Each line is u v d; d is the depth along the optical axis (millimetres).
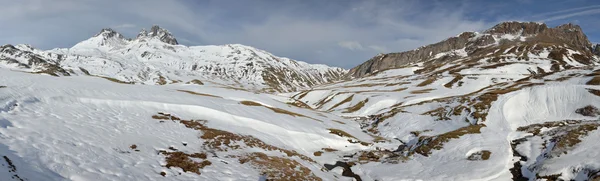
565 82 80938
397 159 41656
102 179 18406
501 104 61875
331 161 40875
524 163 36125
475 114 59031
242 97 78812
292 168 30828
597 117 53344
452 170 35344
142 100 42750
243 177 25125
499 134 47812
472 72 160625
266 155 33094
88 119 30969
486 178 33031
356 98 117625
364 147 49281
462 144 43594
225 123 43406
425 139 49500
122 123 32781
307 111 79250
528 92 65000
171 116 40375
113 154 23203
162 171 22500
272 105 75000
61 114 30234
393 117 71375
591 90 60562
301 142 45875
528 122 56000
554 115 58188
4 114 25422
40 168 17422
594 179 26203
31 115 27469
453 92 114875
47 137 22828
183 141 31938
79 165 19453
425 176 34406
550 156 34438
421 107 78125
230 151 32219
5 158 16969
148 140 29109
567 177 29125
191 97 54688
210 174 24328
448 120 61188
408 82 154875
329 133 52562
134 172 20906
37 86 38812
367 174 36156
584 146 34094
